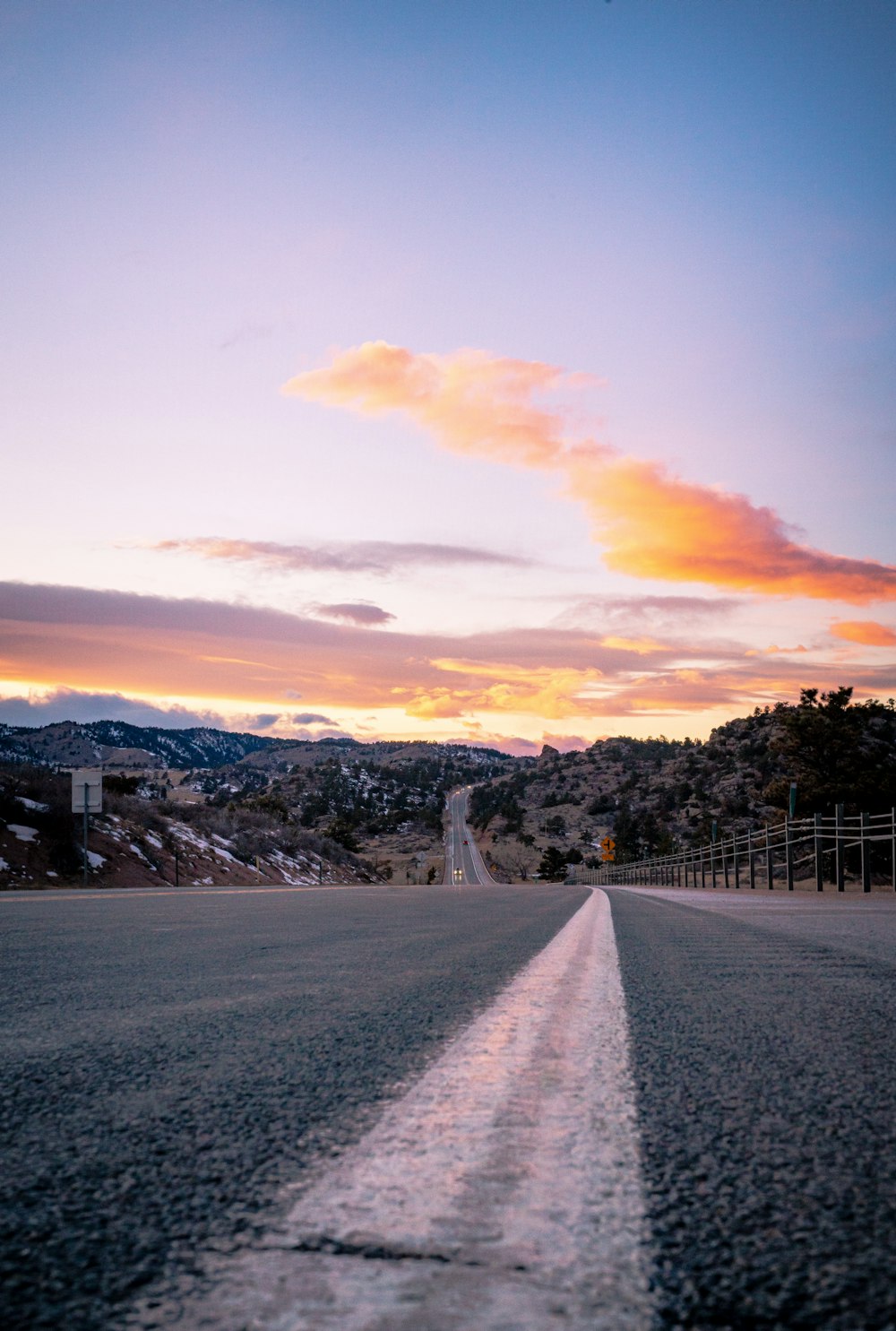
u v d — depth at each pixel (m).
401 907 10.72
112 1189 1.25
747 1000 3.18
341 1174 1.31
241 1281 0.94
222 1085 1.92
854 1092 1.85
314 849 74.81
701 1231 1.09
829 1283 0.94
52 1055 2.24
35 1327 0.83
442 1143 1.48
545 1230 1.09
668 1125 1.59
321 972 4.04
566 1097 1.80
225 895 15.35
